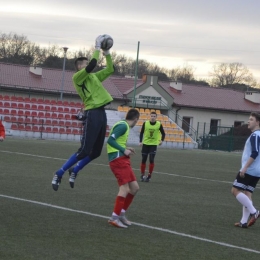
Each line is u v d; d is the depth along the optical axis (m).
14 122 58.03
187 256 10.76
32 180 21.52
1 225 12.39
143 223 13.91
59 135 59.91
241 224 14.46
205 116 88.25
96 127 13.39
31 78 77.31
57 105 60.69
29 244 10.77
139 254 10.62
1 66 78.06
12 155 33.41
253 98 94.00
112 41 13.66
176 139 67.38
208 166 37.69
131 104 80.75
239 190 14.39
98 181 22.98
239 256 11.15
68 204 16.06
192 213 16.23
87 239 11.61
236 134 76.31
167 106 83.38
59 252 10.31
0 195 16.89
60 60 135.00
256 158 14.20
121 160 13.26
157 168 32.72
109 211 15.34
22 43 136.50
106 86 81.25
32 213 14.18
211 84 163.12
